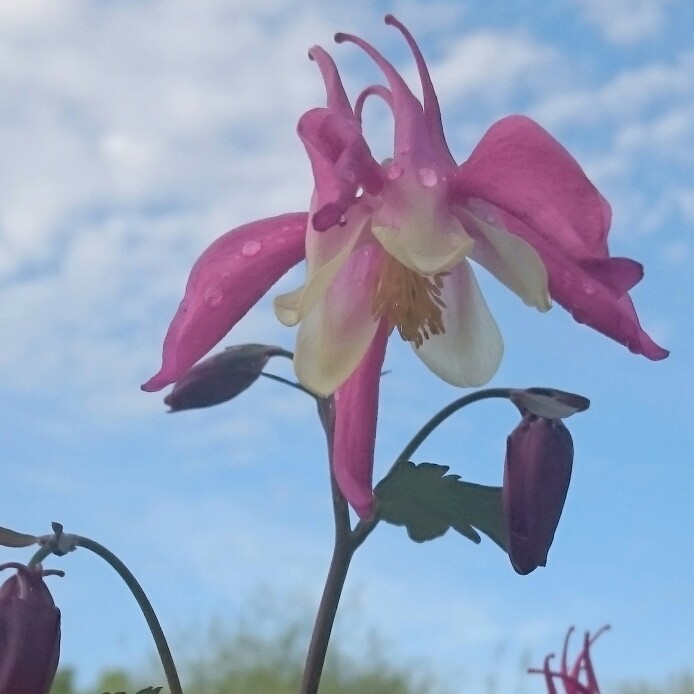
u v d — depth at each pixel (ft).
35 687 0.58
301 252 0.59
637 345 0.55
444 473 0.62
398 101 0.59
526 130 0.54
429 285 0.60
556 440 0.62
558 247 0.52
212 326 0.58
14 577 0.60
